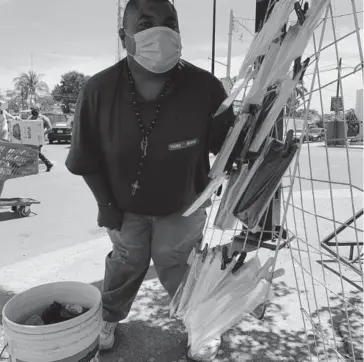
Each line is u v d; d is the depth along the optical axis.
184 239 2.12
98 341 1.80
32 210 6.08
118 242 2.19
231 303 1.52
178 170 1.98
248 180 1.48
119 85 1.92
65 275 3.38
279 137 1.78
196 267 1.67
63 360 1.61
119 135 1.94
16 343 1.59
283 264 3.44
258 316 1.51
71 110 59.25
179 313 1.71
